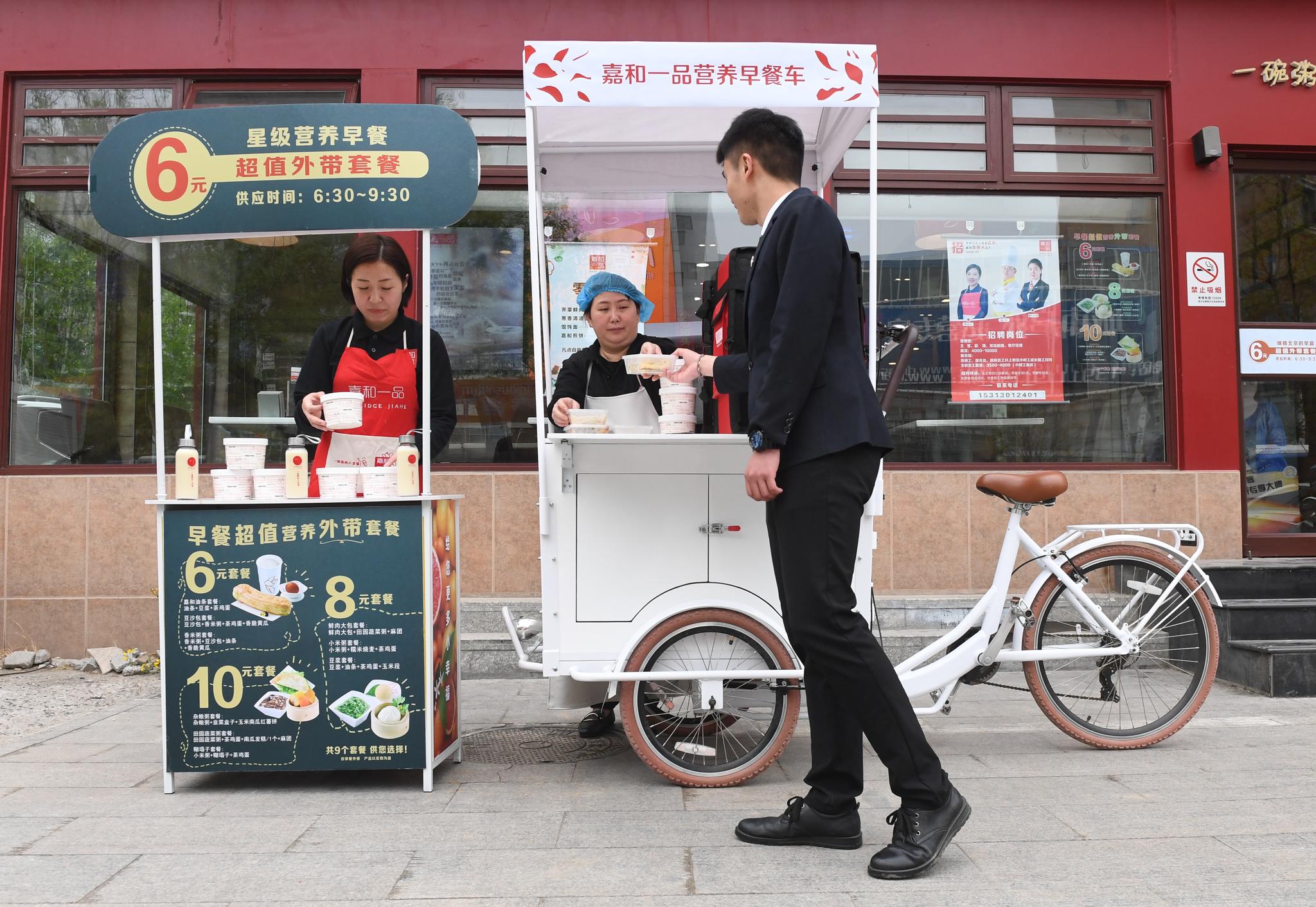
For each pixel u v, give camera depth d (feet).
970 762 10.50
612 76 9.58
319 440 11.05
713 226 15.03
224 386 17.43
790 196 7.84
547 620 9.95
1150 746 11.07
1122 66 17.95
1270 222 18.76
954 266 17.99
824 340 7.36
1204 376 17.79
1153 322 18.21
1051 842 7.95
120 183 9.68
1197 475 17.61
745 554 9.93
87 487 16.53
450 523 10.44
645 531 9.91
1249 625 14.84
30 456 17.13
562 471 9.85
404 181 9.59
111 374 17.35
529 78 9.61
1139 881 7.13
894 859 7.18
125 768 10.41
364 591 9.55
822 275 7.35
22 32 17.02
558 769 10.37
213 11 17.06
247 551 9.61
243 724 9.52
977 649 10.72
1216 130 17.69
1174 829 8.25
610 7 17.31
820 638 7.36
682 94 9.57
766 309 7.80
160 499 9.61
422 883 7.16
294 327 17.56
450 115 9.64
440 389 11.18
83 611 16.44
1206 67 18.06
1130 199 18.35
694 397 9.80
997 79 17.87
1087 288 18.16
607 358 11.62
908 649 15.37
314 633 9.55
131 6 17.01
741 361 9.08
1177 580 11.09
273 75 17.28
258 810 8.97
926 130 17.95
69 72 17.08
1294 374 18.47
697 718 10.05
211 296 17.49
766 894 6.93
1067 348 18.07
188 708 9.55
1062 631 11.29
